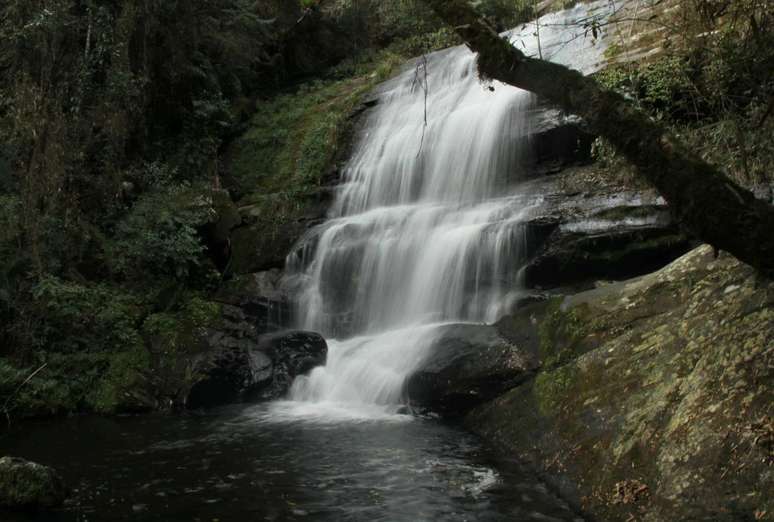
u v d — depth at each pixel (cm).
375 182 1429
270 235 1420
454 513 527
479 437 720
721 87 630
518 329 821
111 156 1299
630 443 521
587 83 462
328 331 1171
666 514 443
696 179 433
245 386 973
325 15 2141
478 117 1283
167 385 973
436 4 504
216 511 548
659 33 1129
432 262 1069
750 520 398
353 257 1186
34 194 1069
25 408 906
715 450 450
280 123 1856
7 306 989
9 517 535
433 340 888
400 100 1620
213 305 1109
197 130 1656
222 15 1838
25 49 1184
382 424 798
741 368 484
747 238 423
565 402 634
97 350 1021
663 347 587
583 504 512
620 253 884
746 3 585
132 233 1223
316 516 532
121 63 1329
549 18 1541
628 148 453
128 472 651
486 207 1123
